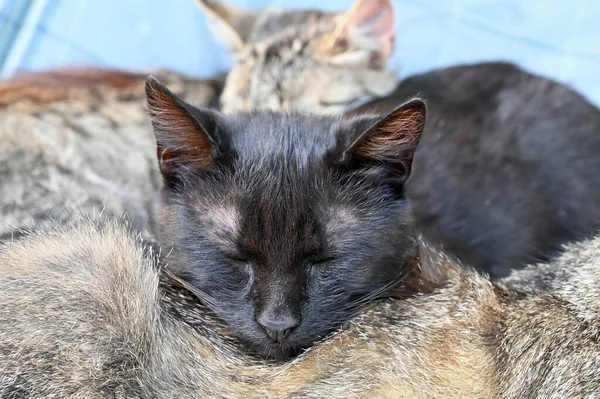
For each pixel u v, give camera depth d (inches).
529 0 24.3
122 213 18.0
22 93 21.2
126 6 23.8
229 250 16.0
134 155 20.6
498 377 15.1
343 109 21.7
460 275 15.9
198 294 15.9
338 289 16.0
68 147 20.4
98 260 15.4
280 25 23.0
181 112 15.9
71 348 14.8
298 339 15.6
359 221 16.3
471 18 24.4
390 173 16.6
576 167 21.8
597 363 15.2
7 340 14.8
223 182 16.3
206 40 24.1
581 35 24.0
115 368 14.8
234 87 22.5
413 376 15.1
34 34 22.7
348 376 15.1
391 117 15.8
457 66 23.4
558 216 21.3
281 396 15.0
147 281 15.4
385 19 22.2
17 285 15.1
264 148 16.5
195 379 15.0
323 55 22.1
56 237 15.8
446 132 21.8
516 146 21.9
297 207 16.1
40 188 19.6
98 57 23.4
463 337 15.3
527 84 22.9
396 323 15.5
